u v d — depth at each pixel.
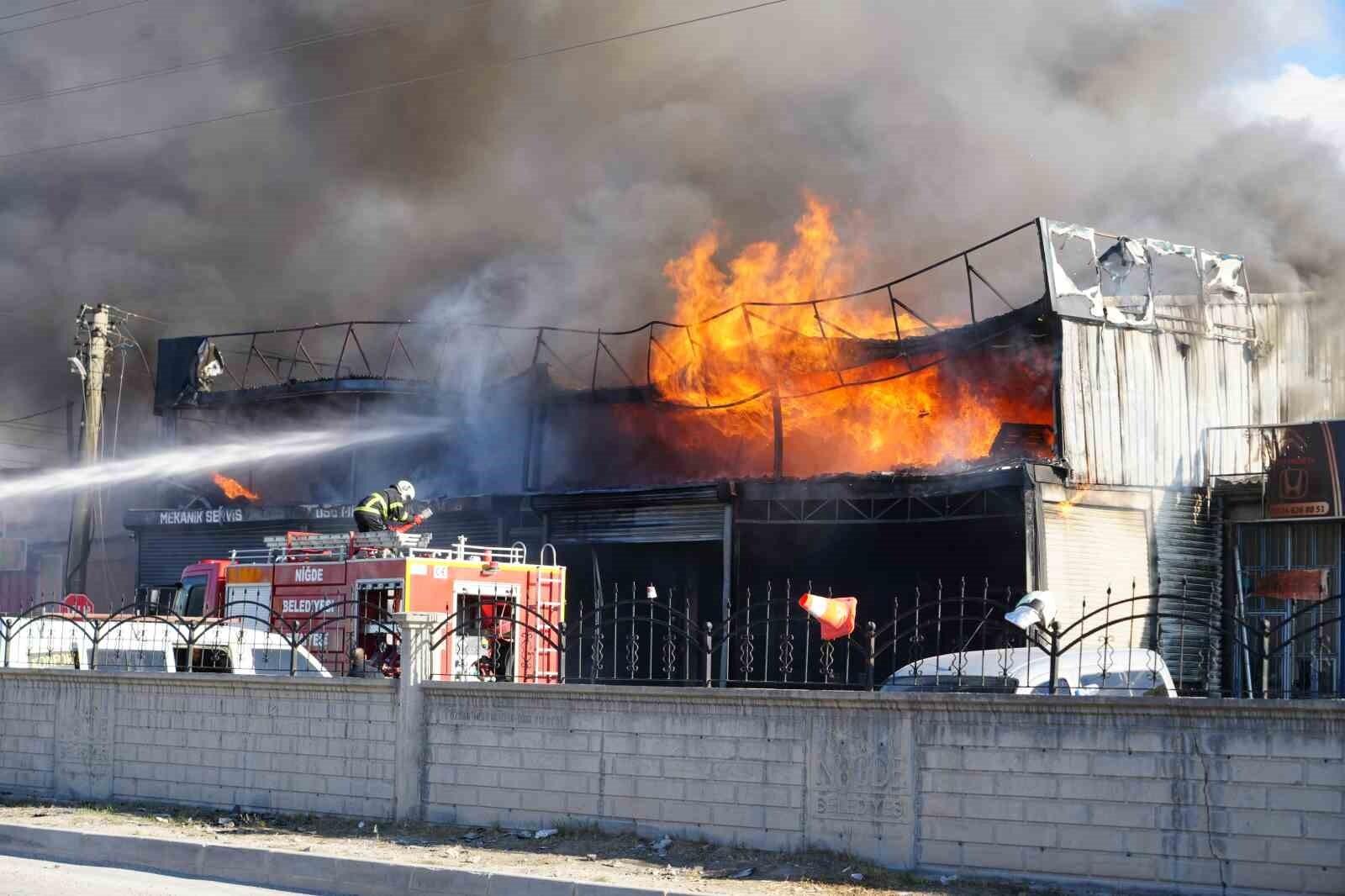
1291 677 20.88
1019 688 12.41
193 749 12.71
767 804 9.69
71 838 10.96
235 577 17.08
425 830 10.96
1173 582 21.59
